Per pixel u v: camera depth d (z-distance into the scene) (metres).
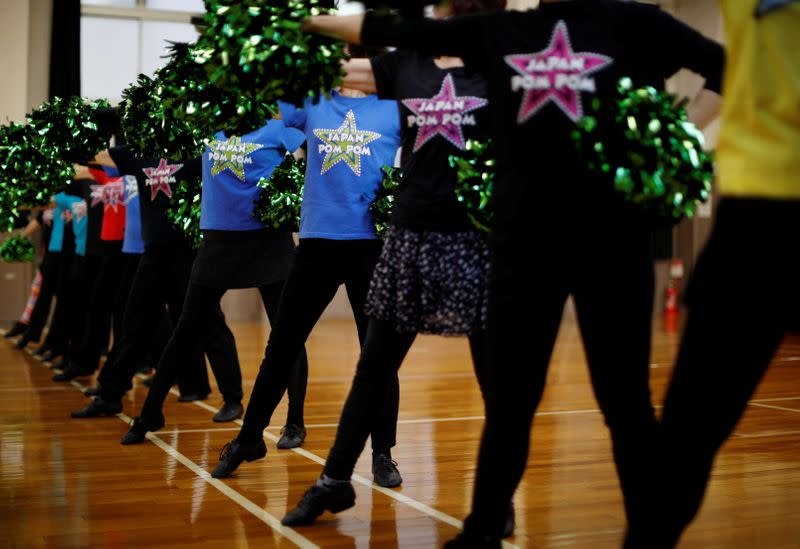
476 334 2.39
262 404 3.06
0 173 3.83
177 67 2.62
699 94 2.10
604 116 1.77
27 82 11.26
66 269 6.59
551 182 1.79
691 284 1.52
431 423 4.36
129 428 3.98
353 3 1.91
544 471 3.27
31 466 3.33
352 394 2.50
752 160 1.45
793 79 1.43
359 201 2.92
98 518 2.62
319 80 2.07
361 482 3.09
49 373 6.32
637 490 1.87
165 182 4.05
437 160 2.35
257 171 3.49
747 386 1.51
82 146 3.89
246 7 2.05
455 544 1.88
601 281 1.82
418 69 2.41
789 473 3.23
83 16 11.73
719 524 2.57
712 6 11.50
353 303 3.00
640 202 1.77
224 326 4.41
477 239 2.34
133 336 4.42
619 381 1.86
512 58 1.84
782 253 1.42
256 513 2.68
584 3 1.85
